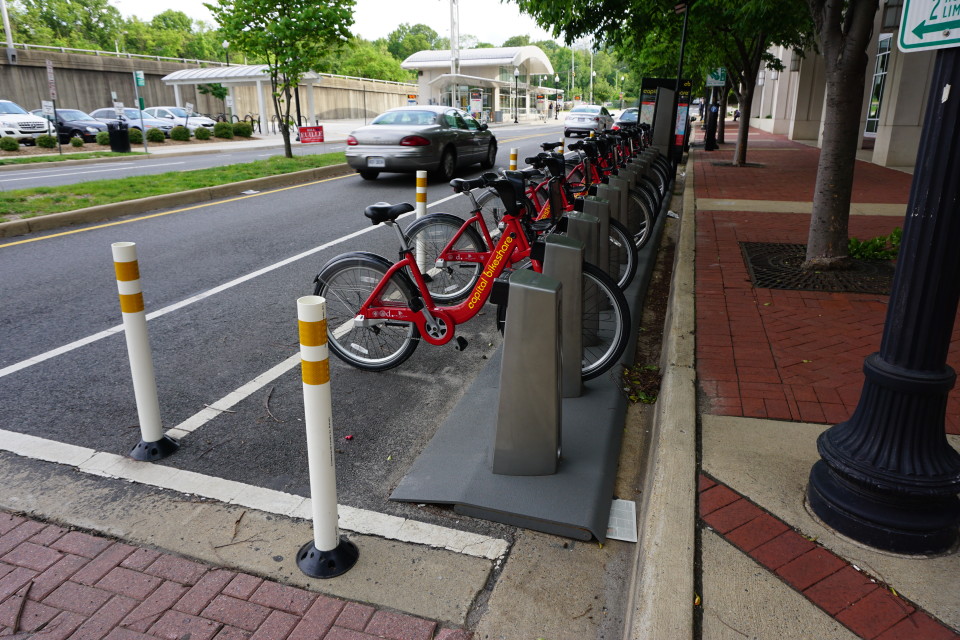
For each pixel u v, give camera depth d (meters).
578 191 7.23
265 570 2.69
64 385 4.32
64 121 26.92
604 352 4.54
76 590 2.57
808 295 5.60
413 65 55.62
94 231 9.00
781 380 3.94
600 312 4.52
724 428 3.38
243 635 2.37
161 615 2.45
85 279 6.69
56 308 5.80
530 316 3.03
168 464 3.45
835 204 6.23
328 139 30.09
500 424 3.20
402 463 3.51
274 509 3.10
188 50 84.62
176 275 6.88
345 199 11.91
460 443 3.60
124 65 43.34
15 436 3.68
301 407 4.10
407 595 2.57
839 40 5.88
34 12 70.12
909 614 2.20
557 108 75.44
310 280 6.74
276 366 4.68
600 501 3.08
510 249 4.34
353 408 4.12
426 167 13.63
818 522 2.65
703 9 13.00
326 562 2.67
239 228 9.30
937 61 2.19
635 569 2.59
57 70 39.66
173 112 33.72
